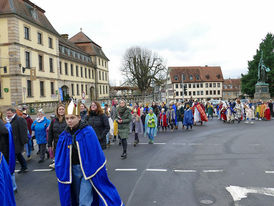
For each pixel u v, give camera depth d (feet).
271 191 15.75
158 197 15.30
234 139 36.37
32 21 104.17
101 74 209.26
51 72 121.90
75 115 10.26
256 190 15.97
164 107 55.36
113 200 10.34
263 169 20.58
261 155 25.61
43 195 16.60
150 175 19.90
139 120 34.78
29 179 20.17
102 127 23.06
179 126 59.16
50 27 122.42
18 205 15.05
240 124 58.65
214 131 46.85
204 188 16.66
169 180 18.56
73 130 10.50
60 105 21.80
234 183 17.42
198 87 291.58
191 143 34.19
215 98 293.64
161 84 186.91
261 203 14.02
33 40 106.11
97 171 10.11
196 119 58.90
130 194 15.89
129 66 186.80
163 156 26.63
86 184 10.28
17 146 21.53
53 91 124.26
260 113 69.15
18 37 95.20
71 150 10.32
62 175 10.22
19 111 30.25
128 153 28.84
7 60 94.12
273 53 171.01
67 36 174.50
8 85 94.48
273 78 165.58
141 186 17.35
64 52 146.00
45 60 116.16
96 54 194.70
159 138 40.14
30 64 103.55
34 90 105.50
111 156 27.48
